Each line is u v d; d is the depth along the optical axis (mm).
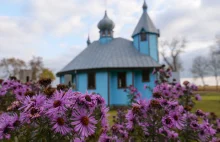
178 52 45594
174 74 15531
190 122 2662
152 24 21141
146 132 2314
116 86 18984
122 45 21984
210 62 47531
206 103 20875
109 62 19078
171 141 2318
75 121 1471
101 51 21375
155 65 18906
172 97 4137
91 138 1913
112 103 18703
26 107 1492
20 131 1586
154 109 2256
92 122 1527
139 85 19297
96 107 1749
